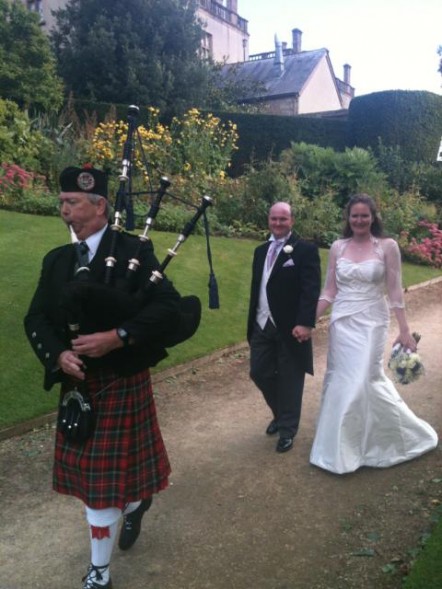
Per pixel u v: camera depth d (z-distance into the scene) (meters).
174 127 14.10
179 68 18.56
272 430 4.37
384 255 3.75
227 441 4.28
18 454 4.05
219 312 7.14
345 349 3.74
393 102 16.23
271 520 3.24
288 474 3.75
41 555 3.01
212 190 11.56
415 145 16.39
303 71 28.02
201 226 10.09
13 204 9.57
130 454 2.56
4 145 10.96
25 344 5.39
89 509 2.51
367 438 3.75
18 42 15.11
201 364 5.96
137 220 9.39
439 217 13.15
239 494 3.53
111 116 14.34
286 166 12.84
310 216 11.48
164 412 4.82
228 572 2.82
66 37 19.47
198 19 19.75
